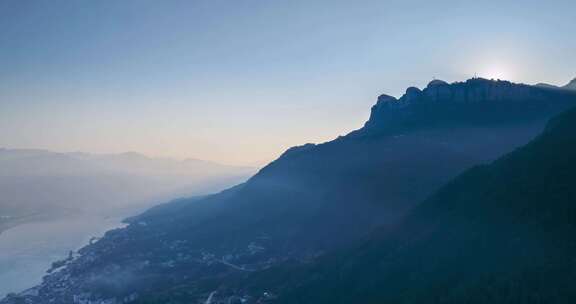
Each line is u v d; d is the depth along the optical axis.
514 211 140.12
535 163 161.38
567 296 99.88
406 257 157.50
